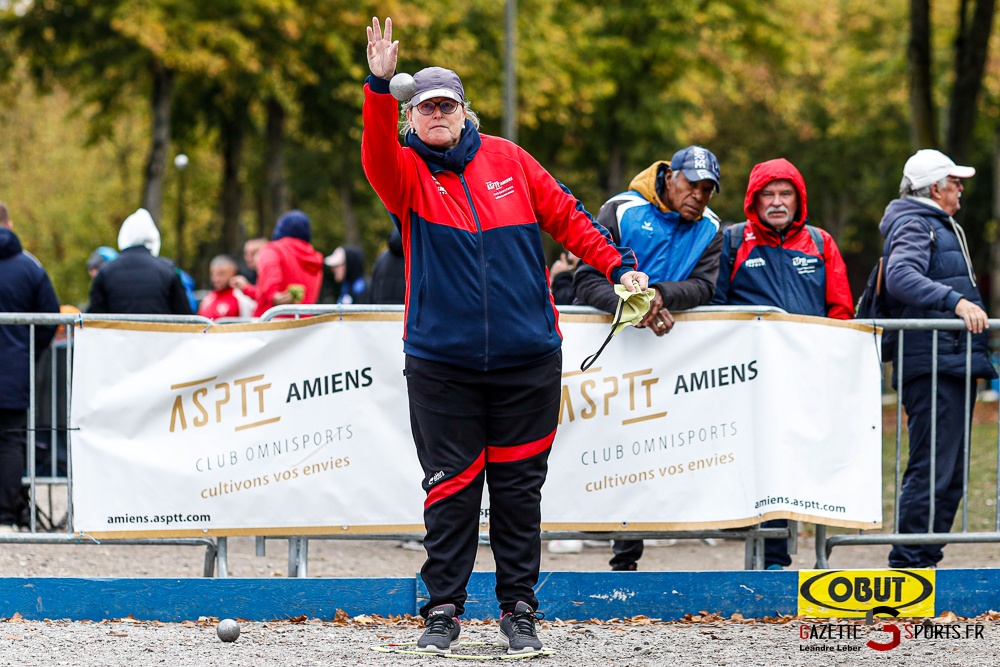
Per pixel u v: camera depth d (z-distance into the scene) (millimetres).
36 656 14805
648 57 100875
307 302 35844
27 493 24625
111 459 18297
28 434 18938
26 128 123312
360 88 83125
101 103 84062
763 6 99938
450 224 14633
